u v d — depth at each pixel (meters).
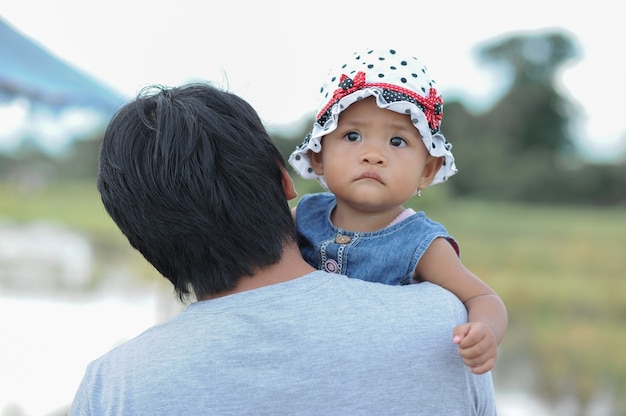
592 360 7.56
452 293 1.38
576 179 30.84
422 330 1.21
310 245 1.65
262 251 1.25
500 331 1.35
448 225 21.92
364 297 1.24
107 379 1.20
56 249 13.92
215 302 1.23
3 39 6.42
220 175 1.23
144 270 11.45
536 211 28.27
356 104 1.56
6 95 6.71
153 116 1.29
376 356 1.17
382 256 1.54
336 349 1.17
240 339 1.18
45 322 7.79
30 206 23.88
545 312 10.55
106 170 1.29
